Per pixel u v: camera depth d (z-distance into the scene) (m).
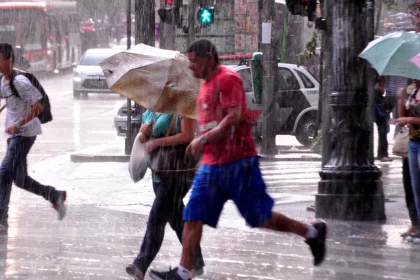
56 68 108.12
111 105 75.00
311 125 42.88
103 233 20.73
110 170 34.47
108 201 26.22
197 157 15.22
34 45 99.31
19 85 20.31
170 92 14.94
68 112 67.88
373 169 22.22
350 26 21.77
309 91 42.75
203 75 13.85
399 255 18.08
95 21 146.62
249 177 13.76
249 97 41.50
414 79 18.98
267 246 19.03
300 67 43.25
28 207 24.98
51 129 54.00
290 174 33.22
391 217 22.69
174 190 15.26
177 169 15.12
